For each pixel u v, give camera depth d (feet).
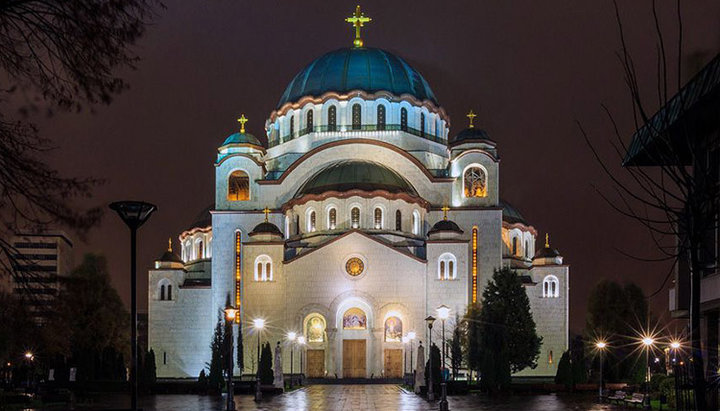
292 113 363.97
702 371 70.59
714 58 83.71
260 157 354.74
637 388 199.72
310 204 326.44
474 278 327.47
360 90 352.28
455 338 278.87
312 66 372.79
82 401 195.11
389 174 333.01
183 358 330.13
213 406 177.47
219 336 301.02
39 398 201.36
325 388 261.03
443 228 313.32
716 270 116.37
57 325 67.82
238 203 340.80
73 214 60.34
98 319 262.47
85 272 268.62
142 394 229.45
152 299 333.83
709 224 73.31
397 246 315.17
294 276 312.29
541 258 336.49
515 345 278.05
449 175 343.46
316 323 310.45
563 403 183.21
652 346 298.35
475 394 220.84
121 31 59.06
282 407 173.06
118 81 60.23
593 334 288.71
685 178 71.77
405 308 305.94
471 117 349.82
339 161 344.08
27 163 58.39
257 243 316.19
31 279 62.85
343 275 310.04
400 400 197.06
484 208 331.36
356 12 389.60
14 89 58.08
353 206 321.32
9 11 56.95
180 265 337.52
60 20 57.62
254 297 313.32
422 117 364.38
